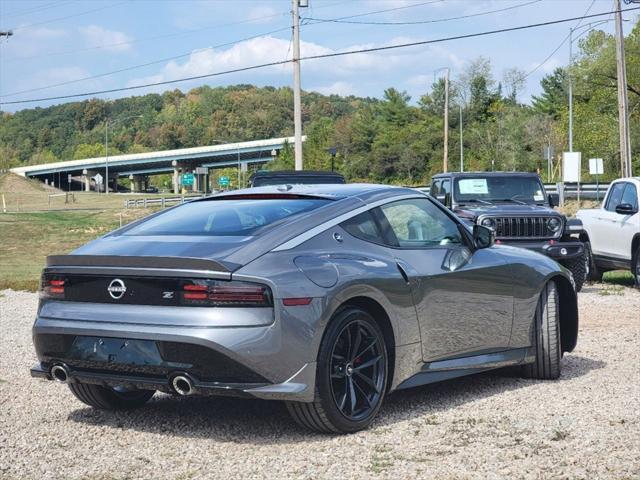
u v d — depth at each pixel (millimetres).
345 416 5047
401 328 5488
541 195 15047
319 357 4898
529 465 4387
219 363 4699
